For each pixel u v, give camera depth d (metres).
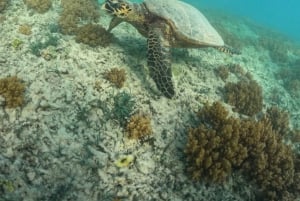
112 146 0.80
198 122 0.98
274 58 2.11
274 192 0.80
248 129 0.90
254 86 1.27
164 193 0.74
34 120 0.79
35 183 0.68
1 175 0.66
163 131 0.89
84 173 0.73
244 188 0.83
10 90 0.82
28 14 1.33
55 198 0.66
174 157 0.83
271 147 0.87
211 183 0.80
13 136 0.74
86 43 1.15
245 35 2.72
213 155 0.79
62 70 0.98
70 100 0.88
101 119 0.86
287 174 0.83
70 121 0.82
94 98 0.91
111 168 0.75
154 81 0.98
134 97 0.97
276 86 1.64
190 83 1.19
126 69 1.08
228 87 1.25
